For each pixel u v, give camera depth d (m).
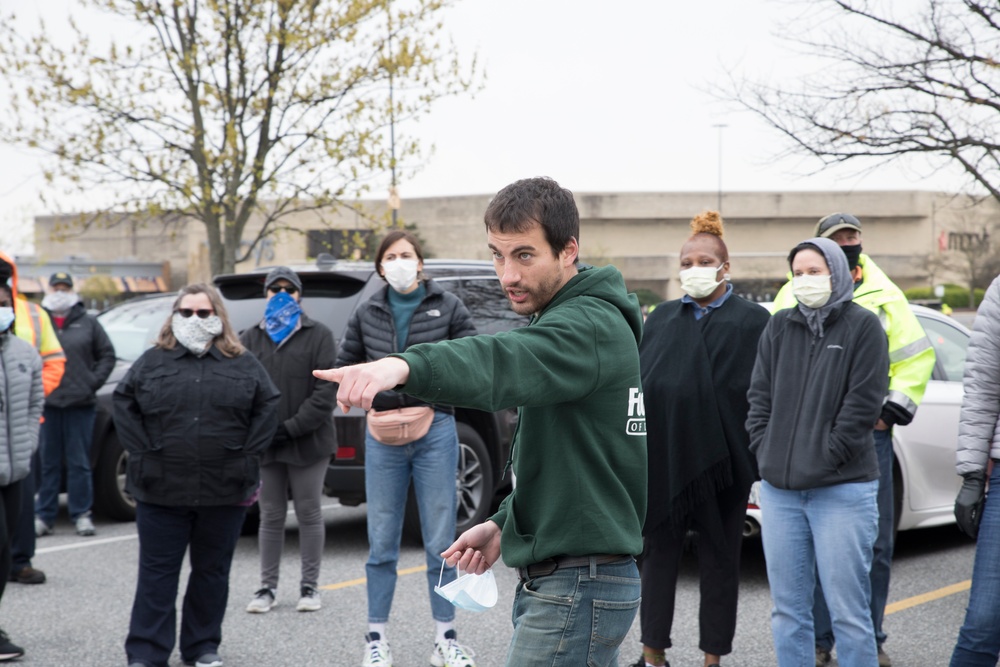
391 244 5.21
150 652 4.78
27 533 6.63
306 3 15.30
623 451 2.50
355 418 7.14
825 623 4.99
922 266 67.50
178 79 15.60
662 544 4.55
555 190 2.49
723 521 4.57
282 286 6.10
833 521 3.94
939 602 6.03
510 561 2.55
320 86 15.73
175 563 4.87
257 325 6.16
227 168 15.84
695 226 4.78
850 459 3.91
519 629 2.52
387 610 4.97
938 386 7.04
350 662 5.04
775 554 4.10
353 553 7.52
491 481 7.72
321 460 5.98
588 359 2.37
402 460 5.00
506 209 2.46
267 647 5.29
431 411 4.97
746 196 71.56
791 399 4.08
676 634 5.47
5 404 5.05
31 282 60.22
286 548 7.72
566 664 2.48
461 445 7.54
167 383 4.79
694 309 4.73
